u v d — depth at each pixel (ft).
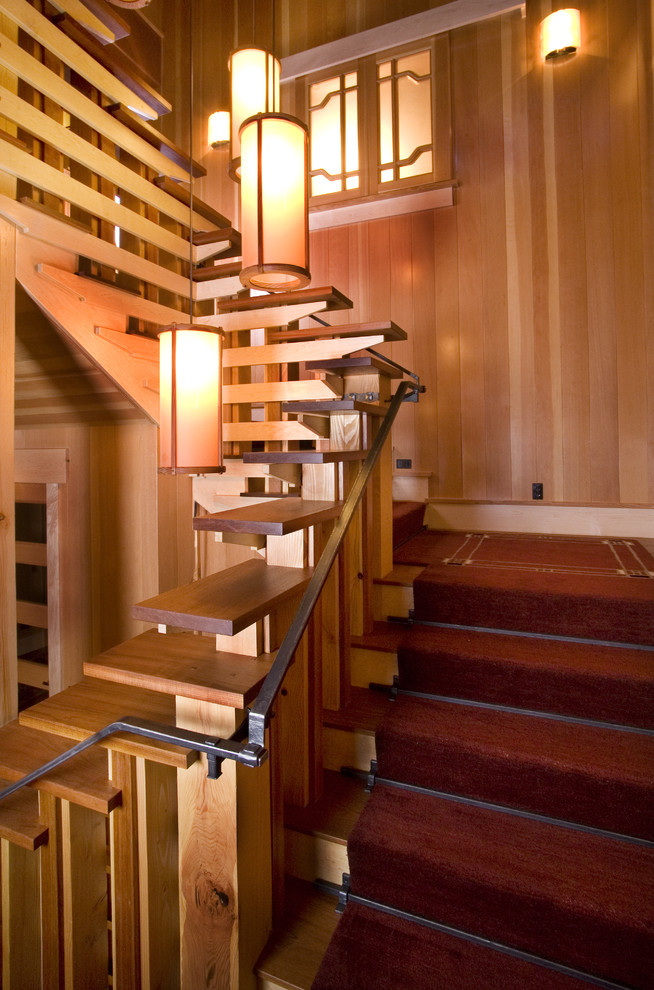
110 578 8.91
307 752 5.90
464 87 12.14
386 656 7.18
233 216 15.28
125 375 7.41
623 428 11.08
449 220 12.31
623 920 4.20
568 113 11.32
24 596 10.94
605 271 11.10
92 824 5.29
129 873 4.88
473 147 12.08
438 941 4.70
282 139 6.16
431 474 12.43
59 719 5.04
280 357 7.95
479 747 5.61
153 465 8.40
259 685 4.44
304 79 13.78
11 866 5.39
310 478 6.92
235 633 4.24
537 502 11.71
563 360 11.46
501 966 4.46
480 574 8.22
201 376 6.36
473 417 12.19
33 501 9.61
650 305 10.79
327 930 5.17
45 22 6.07
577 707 6.19
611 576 7.98
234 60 7.72
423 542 10.87
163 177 7.84
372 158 13.02
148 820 4.85
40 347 7.50
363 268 13.08
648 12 10.64
